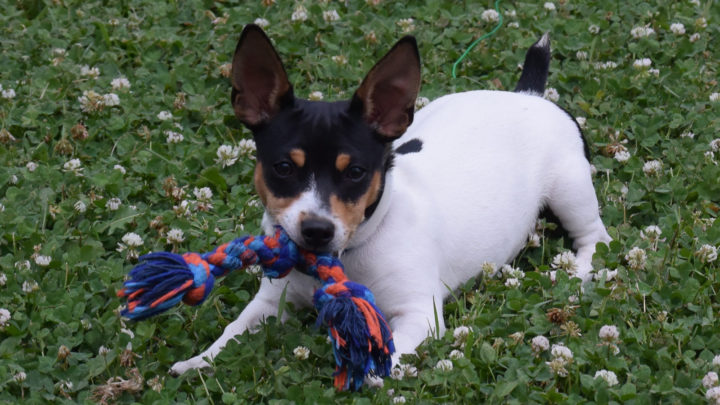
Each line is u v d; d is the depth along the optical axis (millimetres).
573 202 5871
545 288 5371
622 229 5984
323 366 4777
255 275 5461
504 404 4488
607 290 5152
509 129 5836
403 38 4621
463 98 6098
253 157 6621
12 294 5250
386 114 4754
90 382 4715
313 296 4633
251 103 4750
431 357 4773
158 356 4812
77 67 7449
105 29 7812
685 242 5773
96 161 6594
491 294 5332
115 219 5902
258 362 4676
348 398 4473
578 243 5996
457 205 5398
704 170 6367
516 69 7742
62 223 5816
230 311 5281
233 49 7781
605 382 4496
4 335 4984
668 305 5215
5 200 6008
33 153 6535
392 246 4969
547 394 4457
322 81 7551
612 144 6719
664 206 6211
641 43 7926
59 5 8352
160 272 4242
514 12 8383
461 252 5371
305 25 8148
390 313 5039
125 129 6859
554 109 6098
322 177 4582
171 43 7793
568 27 8211
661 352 4758
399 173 5320
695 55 7945
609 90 7430
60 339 4902
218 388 4594
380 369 4383
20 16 8211
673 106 7242
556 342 4945
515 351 4844
